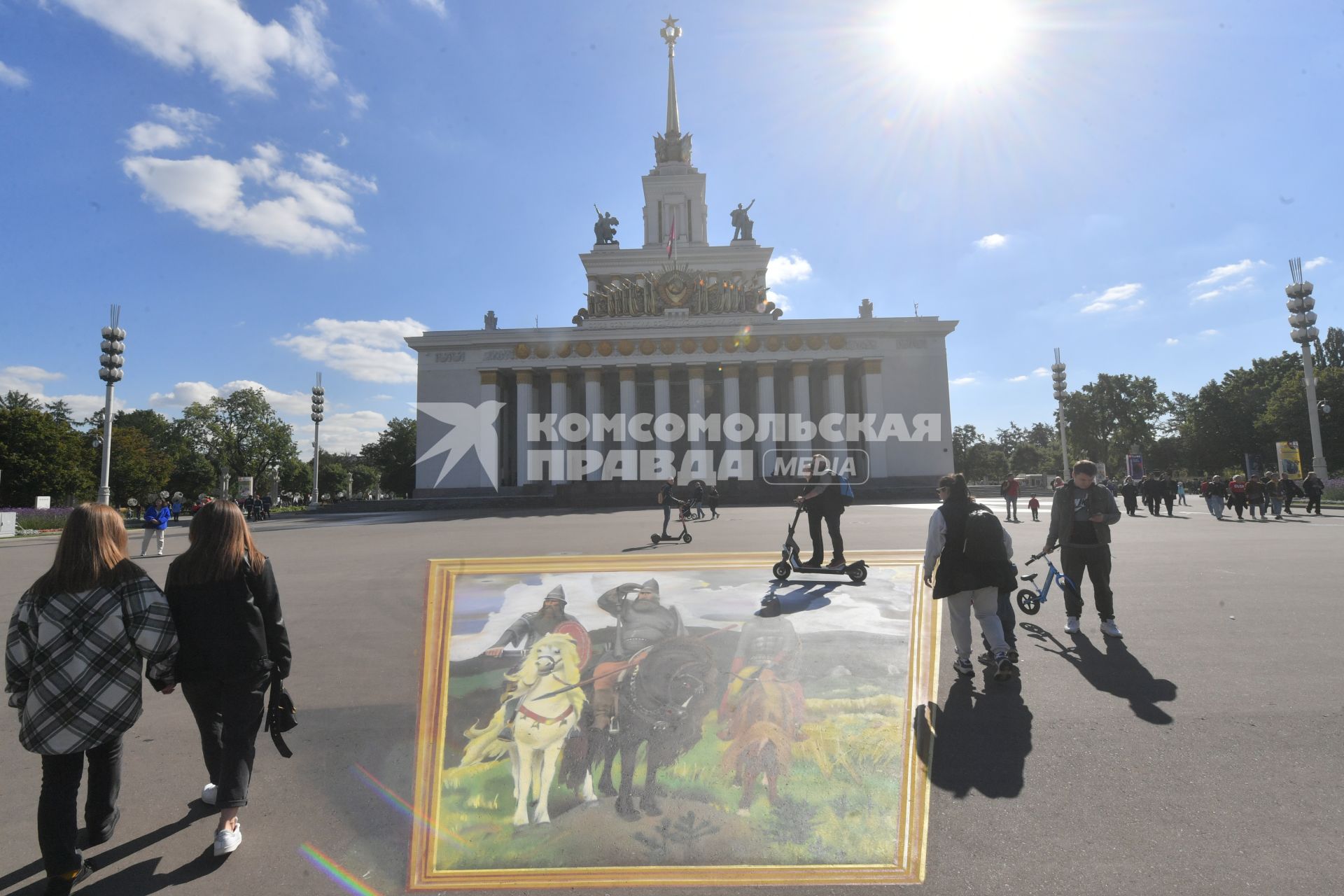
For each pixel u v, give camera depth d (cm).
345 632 853
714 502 2967
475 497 5228
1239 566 1212
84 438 7100
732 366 5856
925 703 533
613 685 479
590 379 5834
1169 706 537
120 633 360
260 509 4591
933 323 5866
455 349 5972
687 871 337
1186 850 349
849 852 348
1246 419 7338
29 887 352
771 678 515
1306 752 452
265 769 474
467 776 411
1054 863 340
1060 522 785
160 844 387
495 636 559
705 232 6956
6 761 510
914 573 1018
